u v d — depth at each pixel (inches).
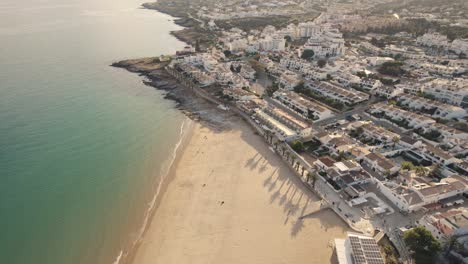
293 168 4279.0
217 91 6948.8
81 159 4451.3
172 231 3366.1
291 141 4958.2
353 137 4965.6
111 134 5162.4
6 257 3029.0
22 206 3582.7
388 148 4665.4
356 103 6166.3
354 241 2942.9
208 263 2997.0
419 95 6323.8
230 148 4904.0
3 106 5733.3
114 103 6333.7
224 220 3491.6
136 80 7721.5
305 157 4520.2
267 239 3238.2
